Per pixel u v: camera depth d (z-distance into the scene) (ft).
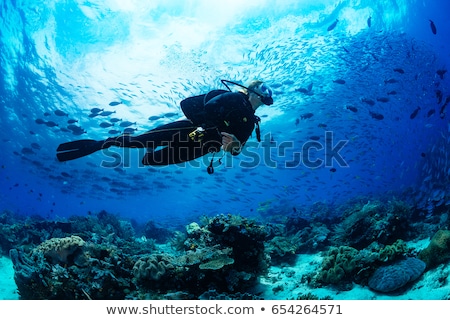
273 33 68.95
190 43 67.21
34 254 19.08
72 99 74.84
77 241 19.12
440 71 41.29
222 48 67.36
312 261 24.47
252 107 11.10
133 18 63.46
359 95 65.31
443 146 45.65
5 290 20.10
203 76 68.64
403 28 72.69
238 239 20.30
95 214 48.55
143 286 17.74
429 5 69.51
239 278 18.78
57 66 69.51
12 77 71.87
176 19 64.39
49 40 65.92
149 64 68.69
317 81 64.85
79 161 92.79
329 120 71.72
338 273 19.12
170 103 71.46
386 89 62.59
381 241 24.39
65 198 133.49
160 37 66.13
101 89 72.74
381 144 69.77
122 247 29.43
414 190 47.16
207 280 18.29
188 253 18.97
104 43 66.59
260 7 64.64
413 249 19.63
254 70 64.49
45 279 17.48
